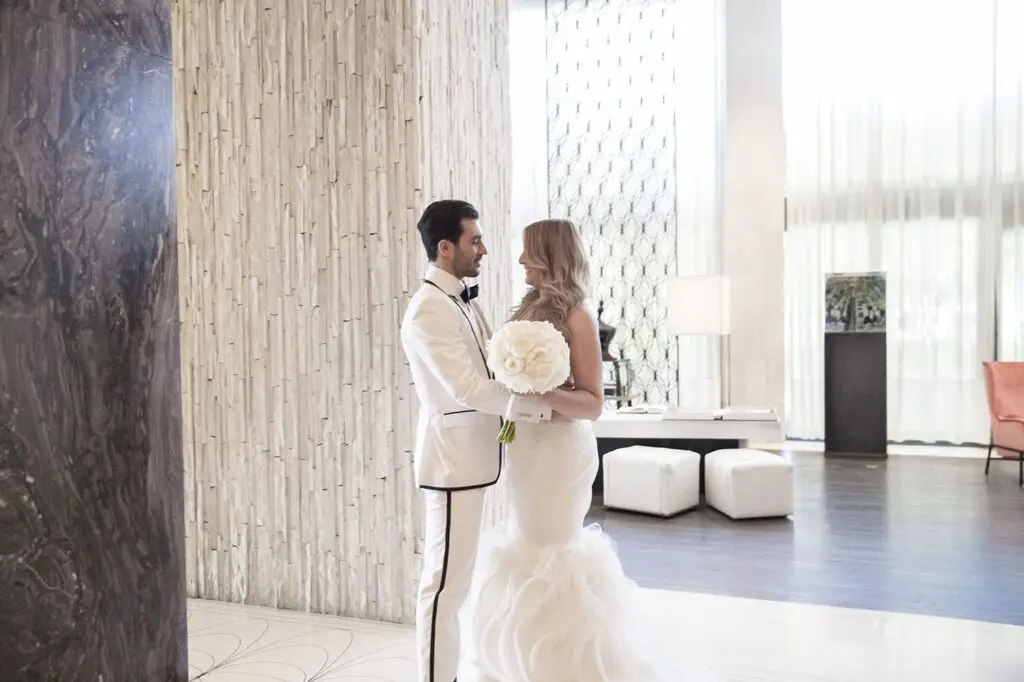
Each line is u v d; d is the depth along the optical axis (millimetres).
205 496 3912
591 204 8820
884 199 8172
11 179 1191
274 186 3732
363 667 3029
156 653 1476
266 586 3801
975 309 7930
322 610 3691
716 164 8438
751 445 8203
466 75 3857
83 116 1316
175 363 1536
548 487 2717
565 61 8867
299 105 3668
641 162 8672
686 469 5516
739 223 8289
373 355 3570
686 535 4918
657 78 8609
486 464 2604
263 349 3781
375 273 3549
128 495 1417
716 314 6121
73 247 1300
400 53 3471
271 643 3295
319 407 3680
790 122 8398
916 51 8023
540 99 8938
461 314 2615
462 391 2449
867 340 7547
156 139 1481
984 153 7863
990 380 6457
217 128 3828
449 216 2600
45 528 1254
